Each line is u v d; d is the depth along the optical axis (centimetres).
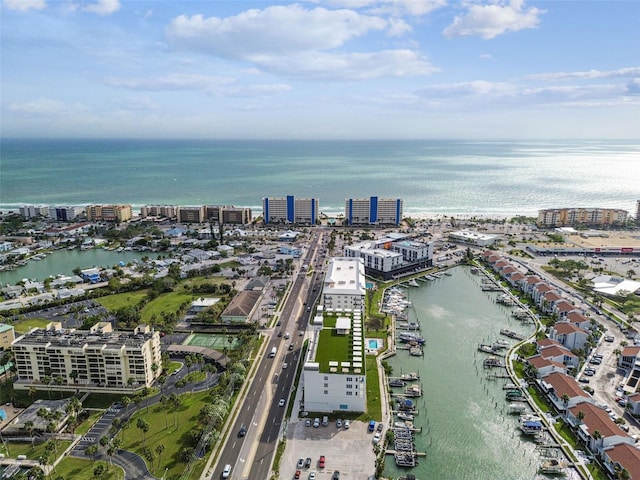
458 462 18375
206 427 19325
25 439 19250
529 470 17975
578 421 19912
